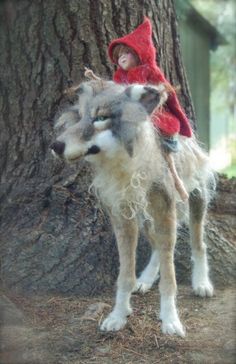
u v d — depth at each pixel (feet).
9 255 24.67
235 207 26.94
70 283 24.08
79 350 19.80
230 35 67.10
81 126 17.30
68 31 24.23
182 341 19.89
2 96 25.68
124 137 17.11
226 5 66.39
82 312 22.38
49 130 25.00
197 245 23.80
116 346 20.06
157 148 18.86
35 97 25.13
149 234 23.20
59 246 24.40
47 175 25.26
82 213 24.68
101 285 24.20
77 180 24.86
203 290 23.41
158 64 24.64
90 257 24.29
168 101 19.45
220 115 81.30
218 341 19.69
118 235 20.54
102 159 18.10
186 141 21.49
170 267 20.30
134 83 18.54
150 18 24.43
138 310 22.35
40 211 25.11
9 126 25.75
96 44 24.16
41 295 23.82
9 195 25.71
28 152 25.55
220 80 77.36
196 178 22.33
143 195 19.21
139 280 24.21
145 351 19.67
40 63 24.81
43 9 24.30
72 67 24.39
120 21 24.18
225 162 67.10
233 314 21.53
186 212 22.91
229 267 25.38
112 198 19.58
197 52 56.44
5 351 19.20
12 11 24.53
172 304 20.48
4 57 25.23
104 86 18.08
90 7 24.00
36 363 18.85
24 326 20.94
